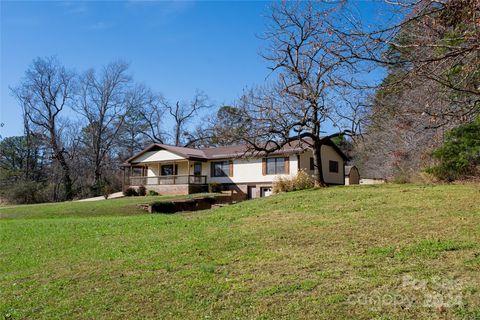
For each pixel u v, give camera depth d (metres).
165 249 8.95
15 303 6.26
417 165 20.08
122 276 7.21
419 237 8.04
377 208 11.73
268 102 19.39
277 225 10.58
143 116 54.16
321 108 19.14
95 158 49.25
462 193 12.81
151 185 34.91
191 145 53.94
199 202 27.12
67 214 22.23
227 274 6.82
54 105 46.44
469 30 4.00
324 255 7.43
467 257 6.54
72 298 6.32
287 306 5.30
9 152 51.09
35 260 8.97
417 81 4.47
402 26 4.16
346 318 4.84
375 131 18.12
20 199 42.34
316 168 21.27
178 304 5.73
